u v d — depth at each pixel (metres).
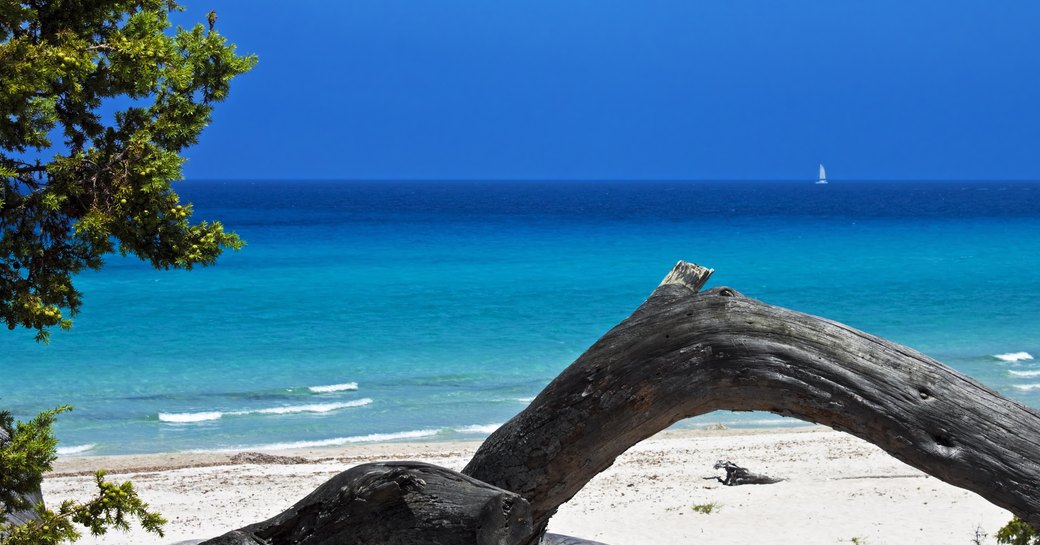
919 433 4.06
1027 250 69.00
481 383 25.31
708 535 11.57
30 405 22.55
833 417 4.19
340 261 60.56
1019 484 3.95
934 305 40.47
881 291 45.50
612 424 4.46
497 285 47.75
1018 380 25.02
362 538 4.25
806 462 16.48
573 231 93.25
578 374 4.53
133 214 4.96
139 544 10.73
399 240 80.06
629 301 41.78
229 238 5.22
